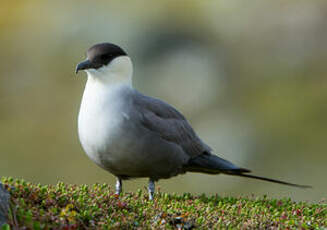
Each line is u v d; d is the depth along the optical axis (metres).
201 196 8.27
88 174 16.69
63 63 20.38
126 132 8.02
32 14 22.50
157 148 8.26
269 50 20.75
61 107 19.11
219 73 19.66
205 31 20.98
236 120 17.81
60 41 20.89
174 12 21.50
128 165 8.16
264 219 6.70
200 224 6.30
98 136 8.02
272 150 16.56
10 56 20.77
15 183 6.23
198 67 19.69
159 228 5.98
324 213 7.49
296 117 17.53
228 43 20.94
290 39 21.06
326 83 18.98
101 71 8.33
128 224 5.89
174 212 6.59
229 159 16.77
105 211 6.14
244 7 22.19
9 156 17.33
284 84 19.38
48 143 17.78
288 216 7.11
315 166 15.72
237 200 8.05
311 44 20.78
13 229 5.02
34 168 17.03
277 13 21.70
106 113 8.06
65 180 16.58
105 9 21.39
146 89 18.78
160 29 20.25
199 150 8.97
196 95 18.89
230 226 6.33
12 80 20.20
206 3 22.31
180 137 8.62
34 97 19.56
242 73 19.94
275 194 15.30
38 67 20.44
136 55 19.64
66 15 21.66
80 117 8.28
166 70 19.31
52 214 5.53
